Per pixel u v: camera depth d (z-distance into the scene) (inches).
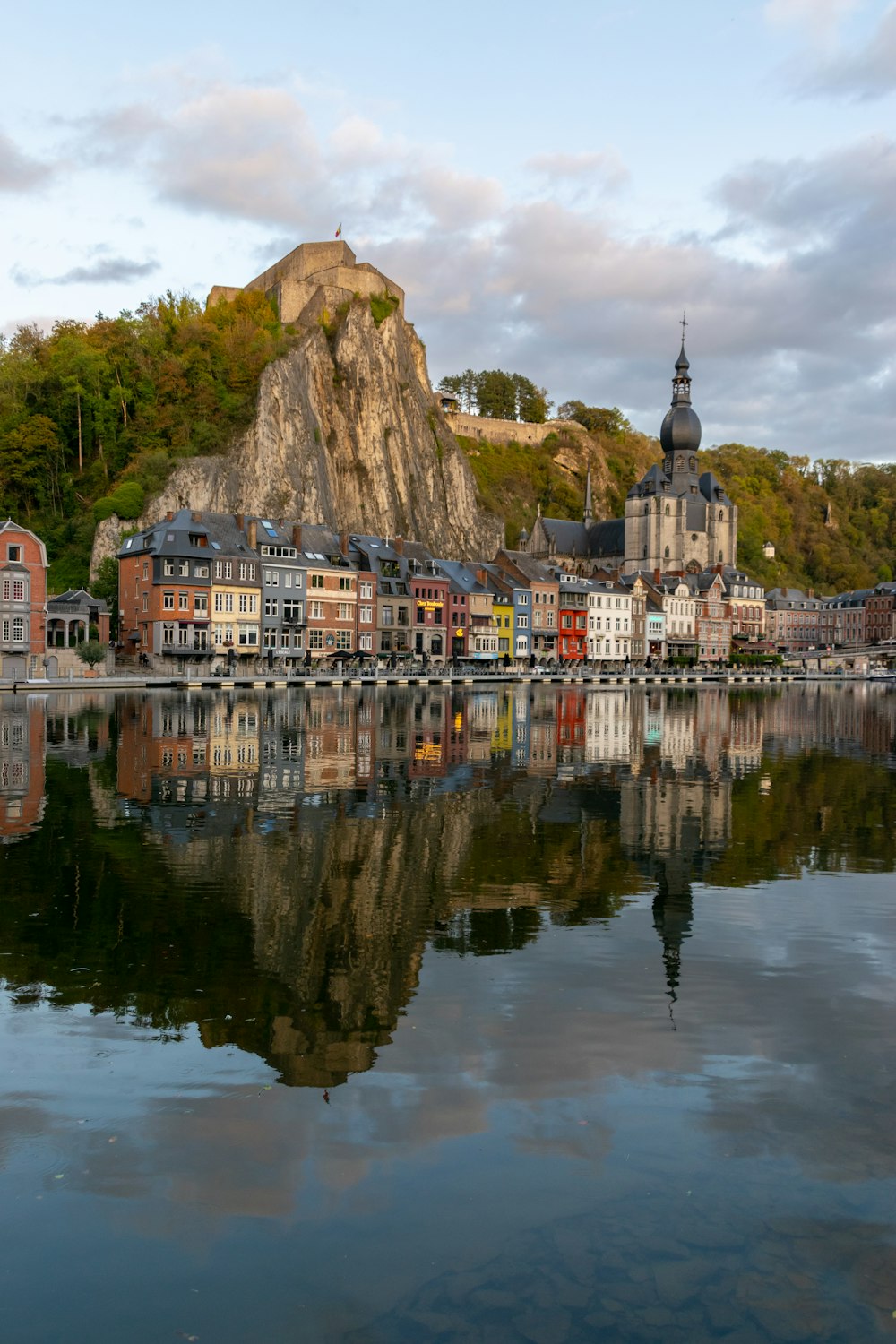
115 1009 477.7
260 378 5915.4
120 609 4411.9
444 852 834.2
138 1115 371.9
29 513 5196.9
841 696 4197.8
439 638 5206.7
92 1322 264.4
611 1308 269.4
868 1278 282.4
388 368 6924.2
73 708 2439.7
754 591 7578.7
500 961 553.3
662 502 7637.8
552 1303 271.3
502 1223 306.2
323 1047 435.5
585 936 601.9
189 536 4190.5
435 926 618.2
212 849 831.1
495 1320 264.7
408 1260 289.6
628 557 7780.5
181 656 4138.8
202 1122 367.2
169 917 631.2
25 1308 270.1
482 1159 341.7
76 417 5388.8
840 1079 407.8
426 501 7027.6
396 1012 476.1
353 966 542.3
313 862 788.6
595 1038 445.4
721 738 1980.8
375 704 2819.9
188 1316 267.3
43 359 5644.7
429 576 5191.9
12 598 3570.4
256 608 4365.2
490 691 3882.9
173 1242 297.1
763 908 674.8
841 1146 353.1
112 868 759.1
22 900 665.6
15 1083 396.5
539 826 957.8
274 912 644.1
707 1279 281.0
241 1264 287.3
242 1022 462.9
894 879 764.6
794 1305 270.4
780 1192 323.9
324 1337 258.7
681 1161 342.0
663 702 3368.6
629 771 1397.6
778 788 1256.8
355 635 4785.9
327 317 6825.8
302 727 2009.1
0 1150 345.1
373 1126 364.2
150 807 1031.6
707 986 516.1
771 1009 484.1
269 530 4579.2
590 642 6230.3
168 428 5561.0
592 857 828.6
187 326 5979.3
